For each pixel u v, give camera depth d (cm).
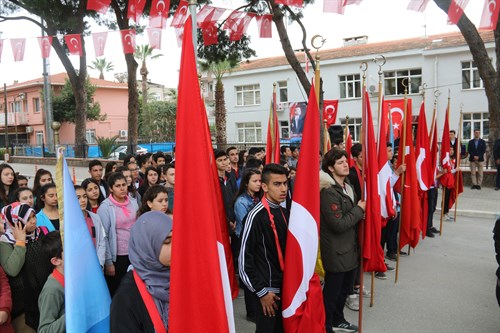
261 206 321
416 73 2733
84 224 243
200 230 207
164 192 402
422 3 562
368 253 414
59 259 268
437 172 838
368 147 425
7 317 290
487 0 543
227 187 607
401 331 437
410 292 545
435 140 808
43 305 261
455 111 2631
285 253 314
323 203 386
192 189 210
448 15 567
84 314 229
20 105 3753
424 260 680
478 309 491
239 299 533
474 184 1399
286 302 308
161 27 668
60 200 238
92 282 236
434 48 2620
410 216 576
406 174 586
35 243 315
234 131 3412
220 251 240
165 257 207
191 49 220
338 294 402
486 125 2569
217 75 2712
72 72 2027
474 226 917
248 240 313
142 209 405
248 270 311
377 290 553
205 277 204
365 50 2906
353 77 2908
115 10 1441
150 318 201
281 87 3188
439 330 439
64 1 1297
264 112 3269
